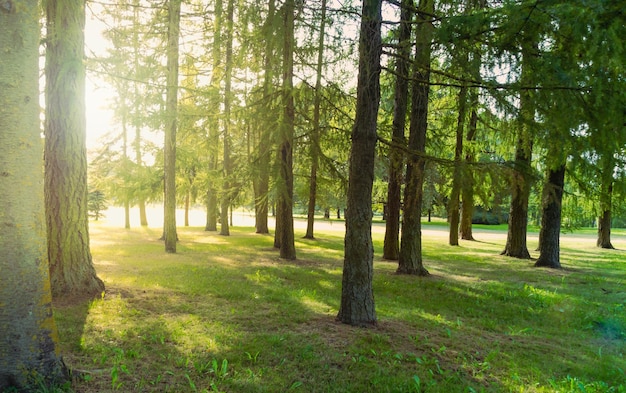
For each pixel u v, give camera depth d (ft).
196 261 37.93
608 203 27.12
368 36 18.07
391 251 45.52
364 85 17.89
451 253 55.47
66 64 18.37
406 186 34.68
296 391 11.35
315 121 37.22
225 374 11.99
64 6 18.61
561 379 13.73
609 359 15.93
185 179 61.21
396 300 24.93
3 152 9.52
